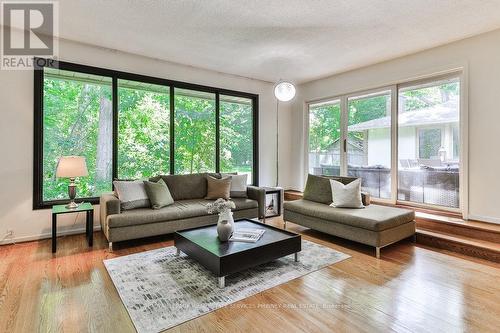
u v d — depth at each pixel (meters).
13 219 3.26
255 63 4.47
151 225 3.27
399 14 2.88
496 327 1.72
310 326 1.74
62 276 2.41
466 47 3.49
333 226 3.38
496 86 3.26
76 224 3.66
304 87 5.75
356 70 4.77
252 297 2.09
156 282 2.32
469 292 2.17
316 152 5.66
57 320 1.78
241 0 2.62
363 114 4.79
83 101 3.81
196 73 4.66
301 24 3.09
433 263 2.75
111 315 1.84
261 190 4.32
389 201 4.41
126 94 4.10
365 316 1.85
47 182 3.58
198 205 3.74
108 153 3.97
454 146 3.72
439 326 1.74
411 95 4.16
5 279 2.35
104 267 2.61
